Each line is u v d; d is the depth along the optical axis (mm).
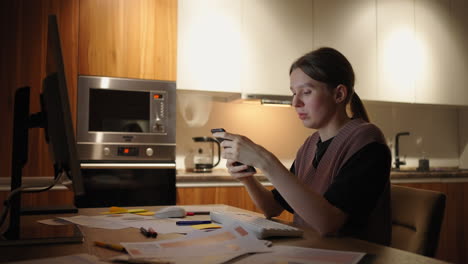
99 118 2570
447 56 3648
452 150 4152
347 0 3303
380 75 3379
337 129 1294
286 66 3086
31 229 1026
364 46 3338
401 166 3918
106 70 2594
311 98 1258
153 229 1031
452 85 3654
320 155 1312
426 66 3559
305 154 1450
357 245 853
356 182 1049
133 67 2654
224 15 2945
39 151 2430
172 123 2734
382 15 3418
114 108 2609
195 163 3051
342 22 3277
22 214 1353
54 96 875
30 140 2416
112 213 1382
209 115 3277
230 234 907
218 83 2910
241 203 2797
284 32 3094
